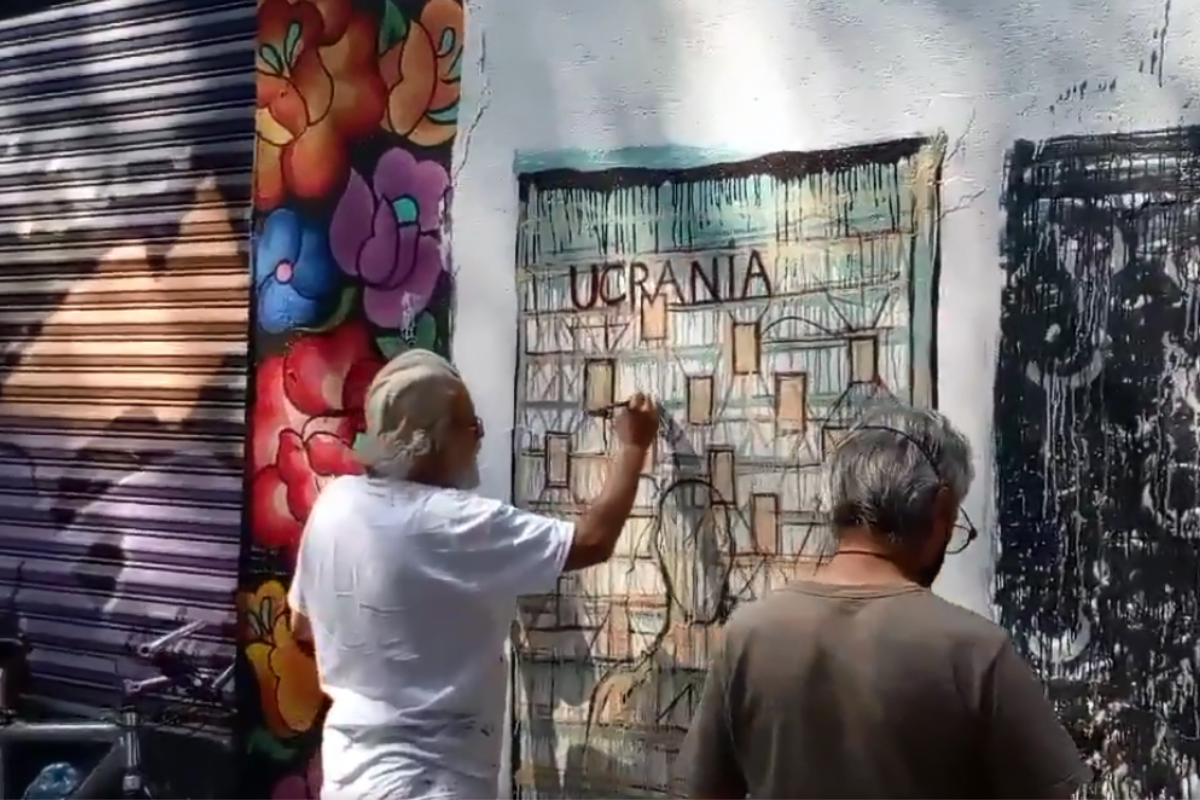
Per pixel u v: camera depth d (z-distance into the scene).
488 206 3.61
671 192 3.35
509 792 3.54
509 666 3.54
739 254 3.26
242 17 4.11
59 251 4.52
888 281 3.06
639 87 3.39
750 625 2.36
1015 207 2.92
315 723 3.79
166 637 4.04
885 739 2.19
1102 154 2.83
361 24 3.78
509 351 3.58
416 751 2.83
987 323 2.95
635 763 3.37
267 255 3.94
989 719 2.16
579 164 3.47
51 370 4.52
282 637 3.87
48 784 4.05
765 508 3.22
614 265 3.43
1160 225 2.77
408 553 2.87
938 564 2.39
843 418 3.12
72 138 4.49
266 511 3.92
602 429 3.45
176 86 4.25
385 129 3.75
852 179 3.11
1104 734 2.80
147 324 4.30
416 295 3.71
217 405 4.12
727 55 3.27
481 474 3.61
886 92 3.07
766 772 2.30
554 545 2.93
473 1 3.61
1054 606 2.86
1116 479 2.80
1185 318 2.74
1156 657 2.75
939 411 2.99
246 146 4.10
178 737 4.09
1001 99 2.94
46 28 4.55
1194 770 2.71
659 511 3.37
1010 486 2.91
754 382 3.24
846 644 2.25
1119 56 2.81
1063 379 2.86
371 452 3.03
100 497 4.38
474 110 3.62
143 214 4.31
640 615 3.38
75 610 4.42
